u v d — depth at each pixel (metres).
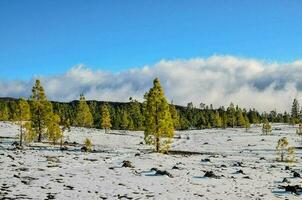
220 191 30.38
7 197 22.44
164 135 65.19
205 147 94.69
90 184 29.14
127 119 150.25
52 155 49.88
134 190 28.03
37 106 80.75
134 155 57.47
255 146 97.50
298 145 102.50
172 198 26.05
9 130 100.06
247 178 39.00
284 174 44.59
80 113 137.38
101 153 58.59
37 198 22.84
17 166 36.19
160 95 64.69
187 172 40.22
